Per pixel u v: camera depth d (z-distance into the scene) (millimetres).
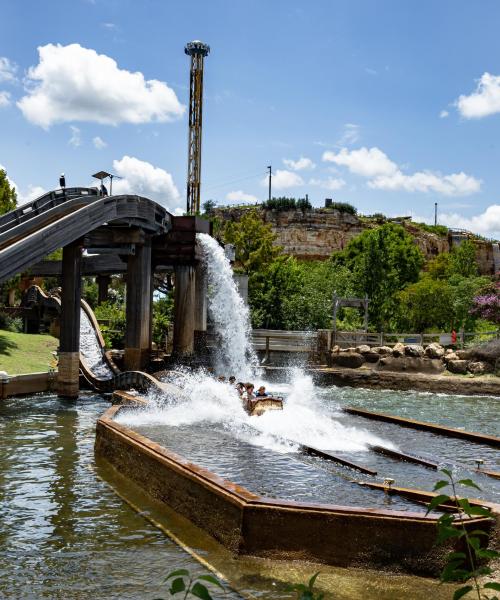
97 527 10711
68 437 19359
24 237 25109
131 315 33562
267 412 18969
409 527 8711
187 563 9055
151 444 13453
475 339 42312
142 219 32656
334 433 17109
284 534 9102
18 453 16859
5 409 25109
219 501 9969
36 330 51438
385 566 8734
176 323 37688
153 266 38531
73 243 28812
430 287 57031
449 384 35031
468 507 4094
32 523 10938
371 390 36188
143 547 9742
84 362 33938
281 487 11367
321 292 61938
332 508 9031
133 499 12414
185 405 21453
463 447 15930
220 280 43844
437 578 8539
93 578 8578
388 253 63969
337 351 40625
